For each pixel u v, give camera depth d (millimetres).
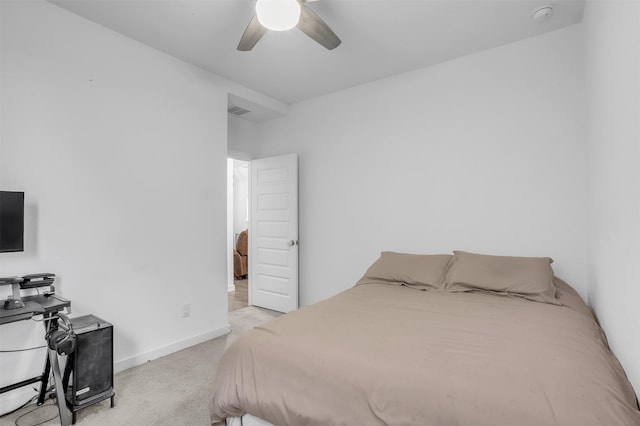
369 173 3607
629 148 1284
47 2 2217
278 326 1754
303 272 4113
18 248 1932
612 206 1590
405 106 3371
